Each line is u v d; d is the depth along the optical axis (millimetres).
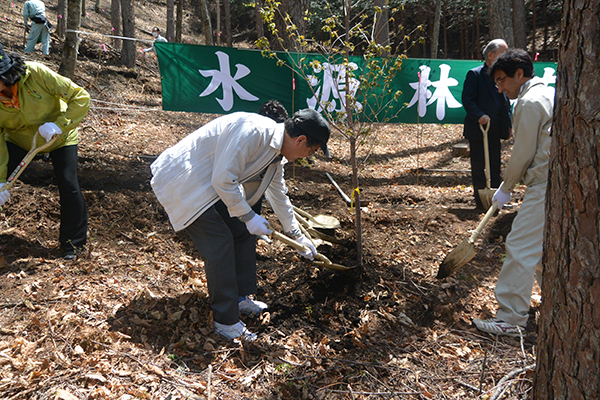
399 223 4730
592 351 1451
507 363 2627
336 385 2439
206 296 3105
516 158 2736
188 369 2410
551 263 1588
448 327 3031
